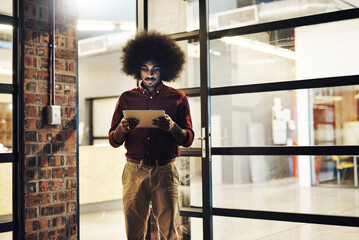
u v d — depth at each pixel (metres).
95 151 6.79
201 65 3.76
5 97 3.38
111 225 5.75
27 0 3.47
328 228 3.19
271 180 3.47
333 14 3.21
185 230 3.85
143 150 2.73
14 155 3.39
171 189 2.75
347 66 3.16
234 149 3.62
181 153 3.89
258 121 3.54
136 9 4.24
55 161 3.58
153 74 2.85
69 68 3.73
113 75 11.09
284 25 3.42
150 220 4.00
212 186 3.71
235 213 3.59
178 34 3.98
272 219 3.43
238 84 3.64
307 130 3.33
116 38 10.87
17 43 3.43
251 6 3.58
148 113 2.52
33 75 3.48
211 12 3.78
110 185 7.00
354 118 3.13
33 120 3.46
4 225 3.31
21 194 3.38
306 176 3.34
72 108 3.74
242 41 3.63
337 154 3.19
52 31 3.60
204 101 3.72
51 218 3.54
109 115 11.05
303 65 3.35
